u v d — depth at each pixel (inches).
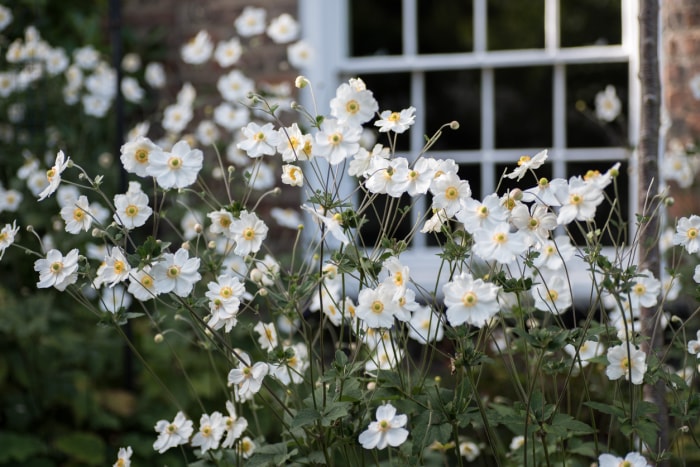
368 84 150.6
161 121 152.9
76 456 114.7
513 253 59.6
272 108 69.8
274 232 143.6
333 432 69.2
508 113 148.3
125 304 120.6
